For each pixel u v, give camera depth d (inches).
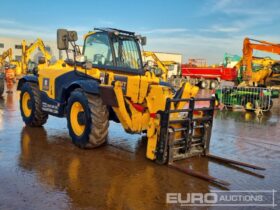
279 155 275.3
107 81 258.1
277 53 762.2
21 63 1301.7
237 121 457.1
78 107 265.0
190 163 240.8
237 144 309.9
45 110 314.8
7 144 267.9
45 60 344.8
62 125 353.4
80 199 170.2
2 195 170.7
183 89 252.5
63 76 292.4
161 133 227.5
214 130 377.4
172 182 200.1
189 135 243.8
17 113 421.1
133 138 306.8
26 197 169.6
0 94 617.3
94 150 260.8
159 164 230.5
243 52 796.6
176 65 1515.7
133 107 248.8
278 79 851.4
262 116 521.7
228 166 238.2
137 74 261.3
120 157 245.0
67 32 278.7
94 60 286.8
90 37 290.5
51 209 158.1
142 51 291.1
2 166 213.8
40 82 321.1
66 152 252.1
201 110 247.8
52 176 200.2
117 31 277.4
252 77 829.2
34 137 295.3
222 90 604.7
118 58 273.7
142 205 166.9
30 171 206.8
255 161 255.6
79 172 209.5
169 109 223.8
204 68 1358.3
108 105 250.7
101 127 252.2
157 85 239.0
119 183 194.4
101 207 162.4
